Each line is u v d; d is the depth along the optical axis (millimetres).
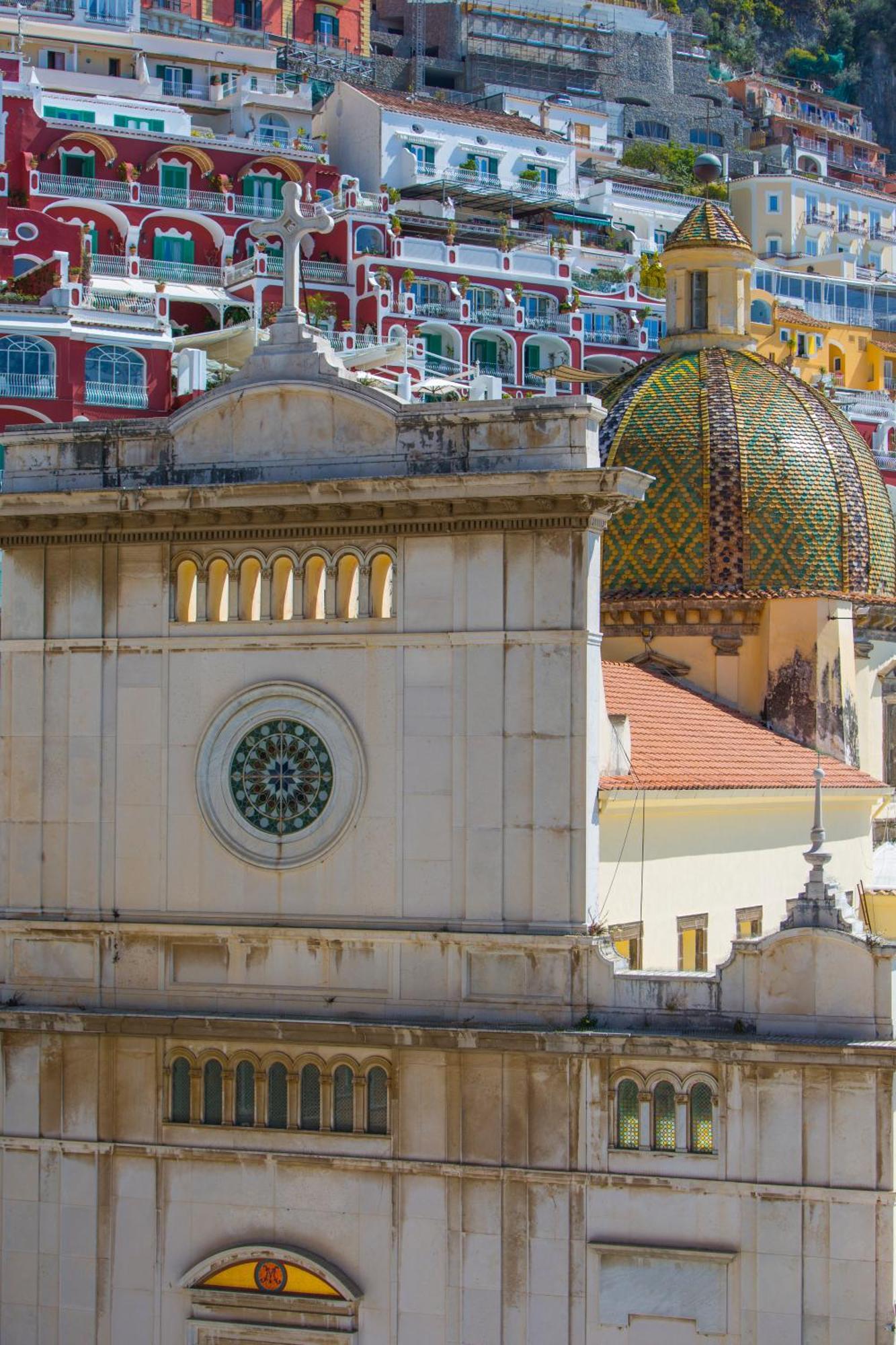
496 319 157000
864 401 184250
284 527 52375
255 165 160375
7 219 141500
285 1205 52156
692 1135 49031
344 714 51906
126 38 178250
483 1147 50469
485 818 50688
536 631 50375
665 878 57219
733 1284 48531
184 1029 52188
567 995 50094
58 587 54469
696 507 72250
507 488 49750
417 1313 50938
